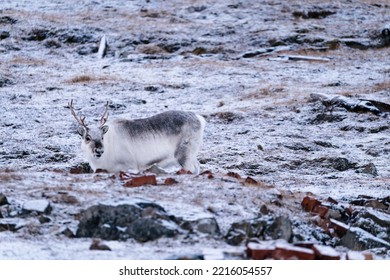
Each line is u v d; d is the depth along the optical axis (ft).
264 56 462.60
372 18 552.00
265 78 401.90
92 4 576.20
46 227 120.06
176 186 143.64
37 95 359.25
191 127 182.09
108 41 487.20
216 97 363.56
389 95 355.15
